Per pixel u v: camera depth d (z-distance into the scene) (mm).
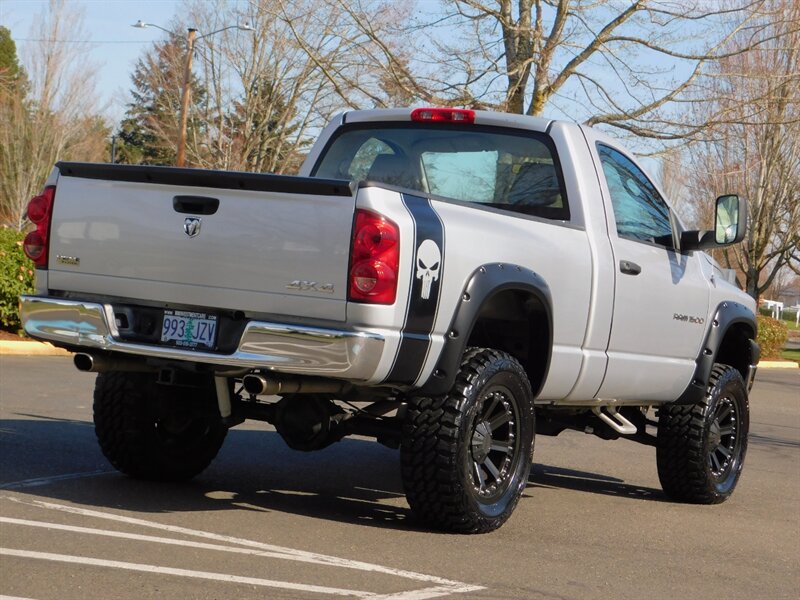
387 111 8930
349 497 8195
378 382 6398
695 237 9133
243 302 6508
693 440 9195
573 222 8078
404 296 6324
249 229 6500
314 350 6270
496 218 7188
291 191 6402
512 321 7613
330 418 7137
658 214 9109
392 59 21281
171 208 6738
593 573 6418
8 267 19547
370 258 6207
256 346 6414
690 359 9203
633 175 8961
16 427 10367
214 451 8320
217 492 7930
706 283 9391
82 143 68250
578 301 7770
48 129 66125
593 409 8773
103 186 6992
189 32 42938
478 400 6832
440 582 5812
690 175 32844
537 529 7613
